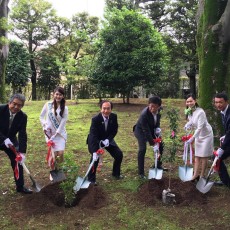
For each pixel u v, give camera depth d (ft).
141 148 18.93
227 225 13.44
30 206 14.98
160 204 15.37
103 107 17.88
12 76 67.67
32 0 71.00
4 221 13.92
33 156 24.08
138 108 47.39
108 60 46.16
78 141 28.50
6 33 36.09
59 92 18.19
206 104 22.33
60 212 14.57
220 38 22.13
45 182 18.88
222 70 22.13
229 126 16.47
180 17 71.92
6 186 18.01
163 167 21.22
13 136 16.63
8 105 16.10
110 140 18.56
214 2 22.57
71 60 54.54
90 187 16.75
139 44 46.78
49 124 18.40
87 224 13.61
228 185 17.60
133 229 13.26
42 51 78.13
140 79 47.44
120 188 17.56
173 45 69.51
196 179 18.25
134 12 47.73
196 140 17.89
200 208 14.92
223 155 16.56
